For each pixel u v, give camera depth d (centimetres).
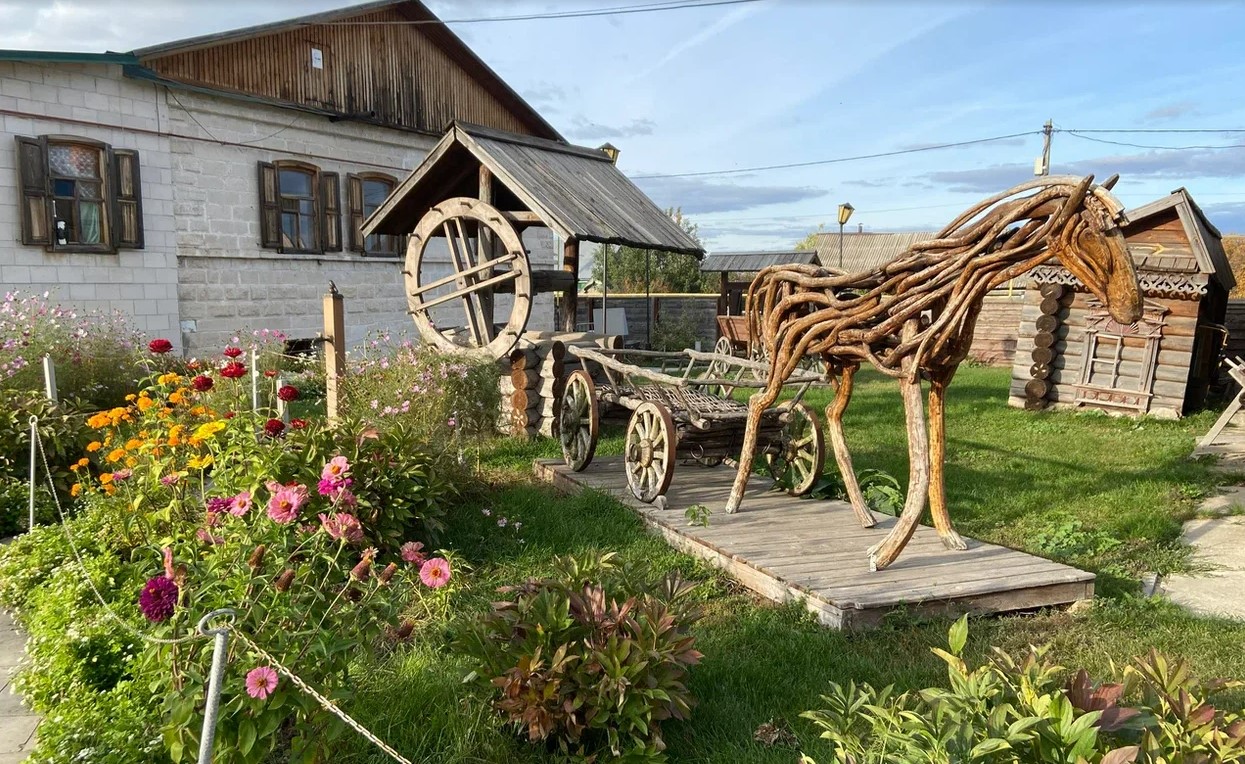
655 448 614
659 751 298
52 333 920
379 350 1056
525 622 316
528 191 838
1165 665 246
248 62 1369
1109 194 379
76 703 310
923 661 388
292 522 330
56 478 623
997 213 417
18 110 1091
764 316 576
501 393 908
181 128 1280
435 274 1789
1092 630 430
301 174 1498
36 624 390
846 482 570
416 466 528
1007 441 994
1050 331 1241
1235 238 2319
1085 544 588
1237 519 667
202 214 1322
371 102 1600
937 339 448
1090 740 198
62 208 1159
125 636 357
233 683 260
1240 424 1112
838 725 251
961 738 204
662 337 2116
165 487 481
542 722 292
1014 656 392
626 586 348
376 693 328
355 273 1596
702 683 361
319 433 502
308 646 276
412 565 445
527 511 620
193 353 1325
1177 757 199
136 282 1241
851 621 419
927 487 466
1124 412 1190
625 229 880
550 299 2097
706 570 515
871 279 476
